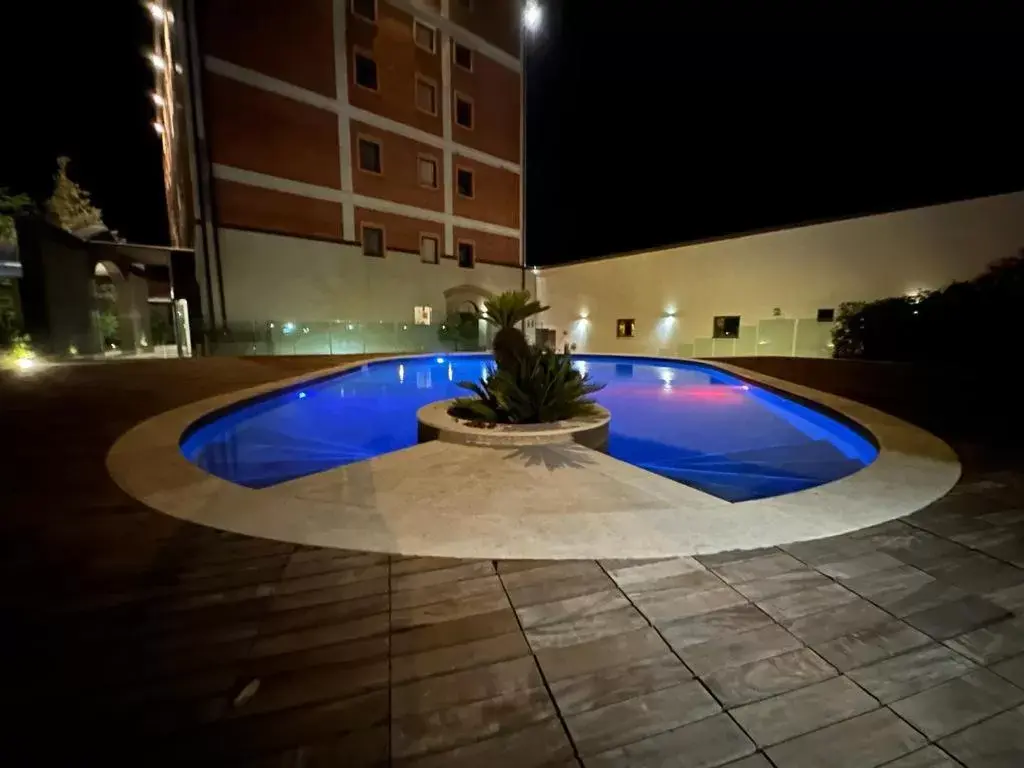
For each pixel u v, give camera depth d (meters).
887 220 12.20
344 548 2.25
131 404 5.71
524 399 4.87
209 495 2.92
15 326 11.36
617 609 1.77
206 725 1.24
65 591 1.88
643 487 3.15
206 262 14.02
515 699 1.33
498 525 2.51
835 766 1.13
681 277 16.53
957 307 10.62
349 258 16.94
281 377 8.02
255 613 1.74
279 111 15.18
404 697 1.34
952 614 1.75
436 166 19.00
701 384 9.56
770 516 2.61
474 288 20.45
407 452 4.09
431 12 18.31
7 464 3.49
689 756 1.16
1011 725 1.26
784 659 1.51
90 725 1.24
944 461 3.57
